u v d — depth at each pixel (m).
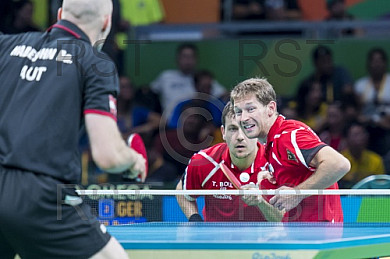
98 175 23.80
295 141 13.98
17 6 27.94
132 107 26.50
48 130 10.28
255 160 15.64
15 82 10.73
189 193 13.40
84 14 11.13
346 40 27.44
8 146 10.34
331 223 14.38
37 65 10.72
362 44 27.41
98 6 11.20
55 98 10.38
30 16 28.02
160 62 27.30
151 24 28.12
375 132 26.73
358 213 17.67
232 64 27.27
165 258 11.52
